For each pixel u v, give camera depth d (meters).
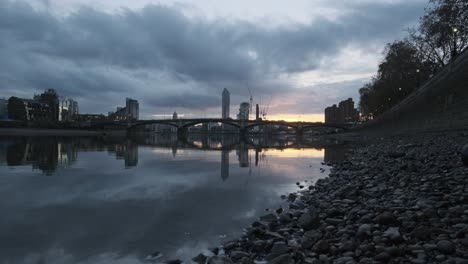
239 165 30.62
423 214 8.23
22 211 12.59
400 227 7.84
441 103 40.84
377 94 88.44
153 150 56.12
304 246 7.80
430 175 13.40
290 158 39.12
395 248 6.38
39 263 7.76
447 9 43.97
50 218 11.62
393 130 68.31
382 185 13.07
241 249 8.39
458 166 14.69
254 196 15.52
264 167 28.69
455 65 36.97
